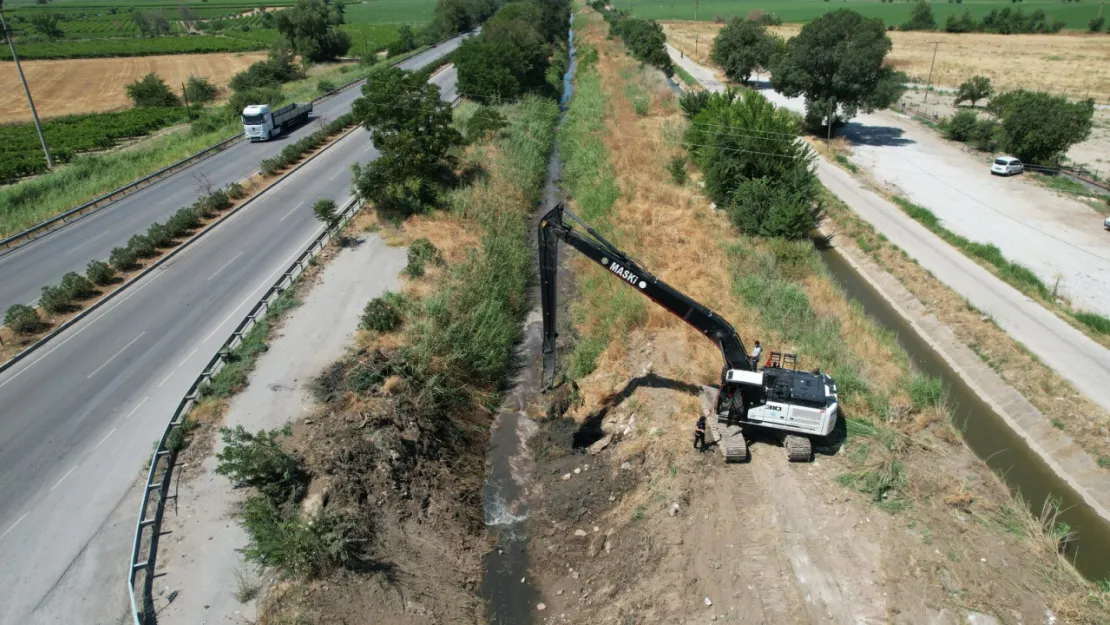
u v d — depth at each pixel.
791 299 33.97
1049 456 25.38
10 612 17.30
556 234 23.95
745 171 46.66
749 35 91.25
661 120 68.44
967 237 42.91
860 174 55.56
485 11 157.00
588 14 187.50
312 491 21.02
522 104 70.25
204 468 22.16
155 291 34.34
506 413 28.39
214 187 49.38
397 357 27.42
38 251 39.09
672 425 25.34
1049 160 56.25
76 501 20.89
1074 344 30.56
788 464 23.41
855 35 64.69
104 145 69.56
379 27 172.75
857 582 18.97
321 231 41.44
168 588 17.94
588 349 30.92
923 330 34.47
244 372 27.06
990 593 18.55
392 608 18.19
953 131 67.62
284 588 18.09
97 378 27.19
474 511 23.17
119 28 187.88
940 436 25.62
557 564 21.05
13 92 102.38
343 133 64.06
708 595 19.05
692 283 35.97
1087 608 18.19
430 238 40.06
